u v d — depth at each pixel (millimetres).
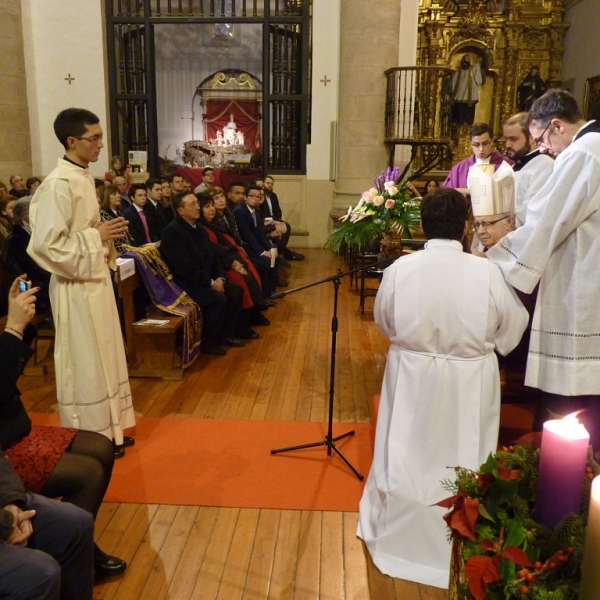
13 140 9391
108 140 10227
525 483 1470
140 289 4797
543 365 2473
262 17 10047
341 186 9422
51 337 5117
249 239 6594
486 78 13000
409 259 2312
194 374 4609
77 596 1905
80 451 2273
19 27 9375
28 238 4641
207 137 15000
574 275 2367
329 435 3344
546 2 12703
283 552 2545
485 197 2461
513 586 1233
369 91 8914
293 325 6012
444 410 2293
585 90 11758
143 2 9992
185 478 3100
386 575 2381
